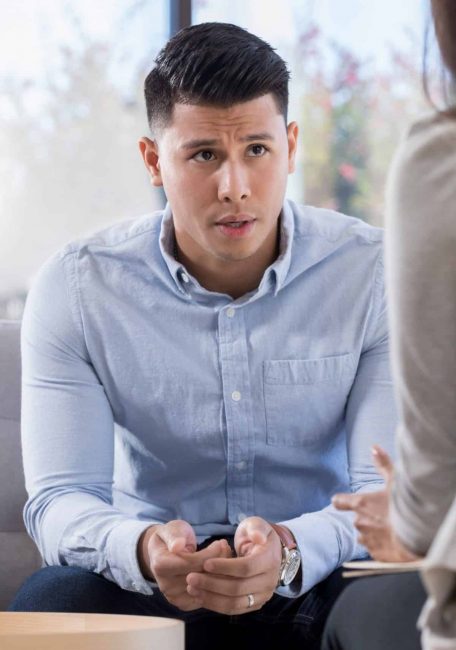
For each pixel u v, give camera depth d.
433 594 1.09
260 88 1.92
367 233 2.16
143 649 1.51
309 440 2.11
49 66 3.74
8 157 3.72
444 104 1.20
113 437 2.15
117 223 2.22
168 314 2.11
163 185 2.06
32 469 2.10
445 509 1.13
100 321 2.12
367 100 3.87
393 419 2.07
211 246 1.97
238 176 1.91
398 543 1.19
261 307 2.11
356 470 2.06
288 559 1.86
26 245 3.73
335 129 3.87
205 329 2.10
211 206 1.95
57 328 2.13
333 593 1.93
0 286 3.71
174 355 2.10
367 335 2.12
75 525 1.97
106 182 3.78
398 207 1.17
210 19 3.83
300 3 3.85
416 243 1.14
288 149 2.08
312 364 2.09
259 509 2.11
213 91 1.91
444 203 1.13
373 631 1.33
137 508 2.14
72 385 2.12
